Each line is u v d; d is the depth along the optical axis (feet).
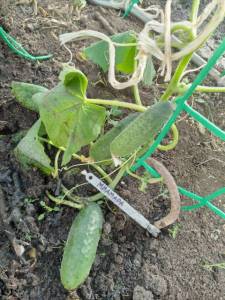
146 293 1.16
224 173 1.40
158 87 1.51
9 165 1.30
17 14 1.57
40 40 1.53
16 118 1.37
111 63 0.97
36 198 1.25
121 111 1.40
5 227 1.20
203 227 1.30
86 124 1.12
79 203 1.23
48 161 1.16
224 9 0.84
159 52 0.91
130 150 1.04
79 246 1.09
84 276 1.08
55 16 1.61
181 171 1.37
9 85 1.42
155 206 1.29
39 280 1.16
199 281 1.21
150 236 1.25
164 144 1.40
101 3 1.70
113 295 1.16
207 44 1.69
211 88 1.10
